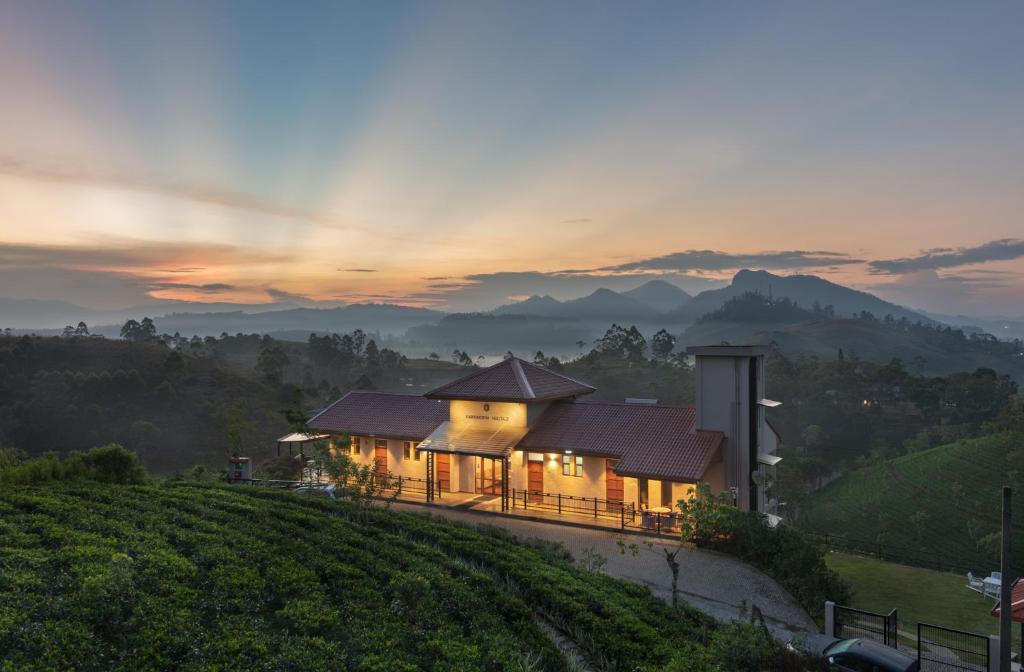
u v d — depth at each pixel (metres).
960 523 76.31
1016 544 68.31
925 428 133.38
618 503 34.91
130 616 12.86
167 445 125.75
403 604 15.25
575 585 20.31
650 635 17.23
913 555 68.81
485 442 37.41
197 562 16.50
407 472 41.94
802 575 26.47
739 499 33.84
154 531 18.70
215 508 23.45
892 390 154.25
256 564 16.98
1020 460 86.06
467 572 19.47
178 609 13.48
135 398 139.12
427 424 41.69
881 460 107.38
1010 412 104.19
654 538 31.53
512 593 18.91
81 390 136.12
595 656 16.11
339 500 29.05
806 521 71.88
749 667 16.59
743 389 34.16
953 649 22.83
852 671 17.67
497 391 38.97
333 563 17.94
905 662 17.53
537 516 34.94
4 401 130.50
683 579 26.39
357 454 43.75
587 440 36.34
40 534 17.06
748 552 28.88
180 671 11.23
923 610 32.75
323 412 46.09
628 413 38.22
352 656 12.73
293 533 20.78
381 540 22.09
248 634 12.78
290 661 11.93
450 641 14.03
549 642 15.69
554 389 40.62
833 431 139.62
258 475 42.41
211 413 139.62
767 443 38.38
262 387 161.00
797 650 18.58
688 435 35.06
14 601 12.40
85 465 27.42
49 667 10.55
